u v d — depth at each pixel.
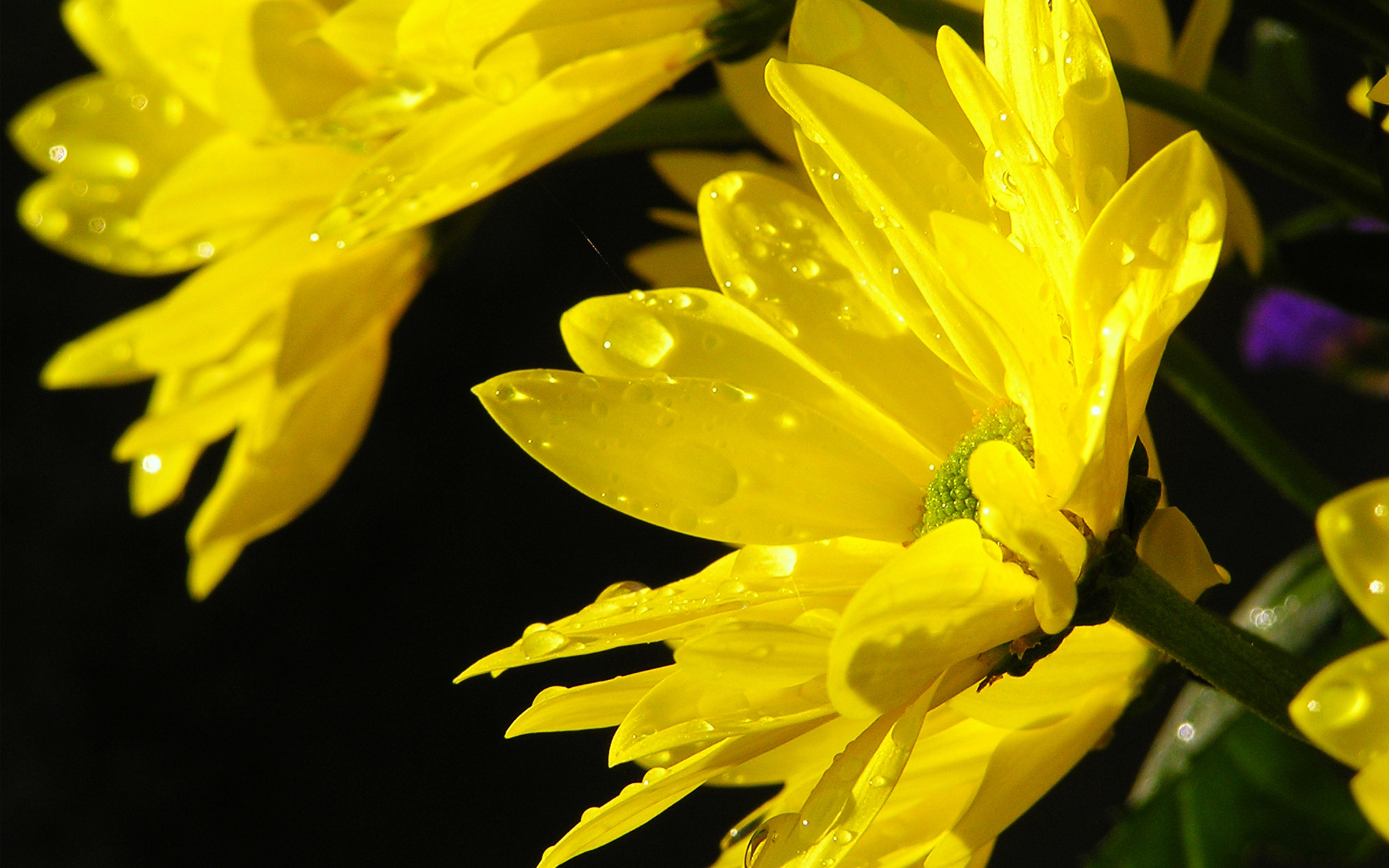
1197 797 0.40
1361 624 0.40
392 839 1.27
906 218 0.36
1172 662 0.37
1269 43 0.40
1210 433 1.12
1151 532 0.35
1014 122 0.35
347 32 0.38
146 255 0.43
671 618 0.36
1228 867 0.40
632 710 0.36
